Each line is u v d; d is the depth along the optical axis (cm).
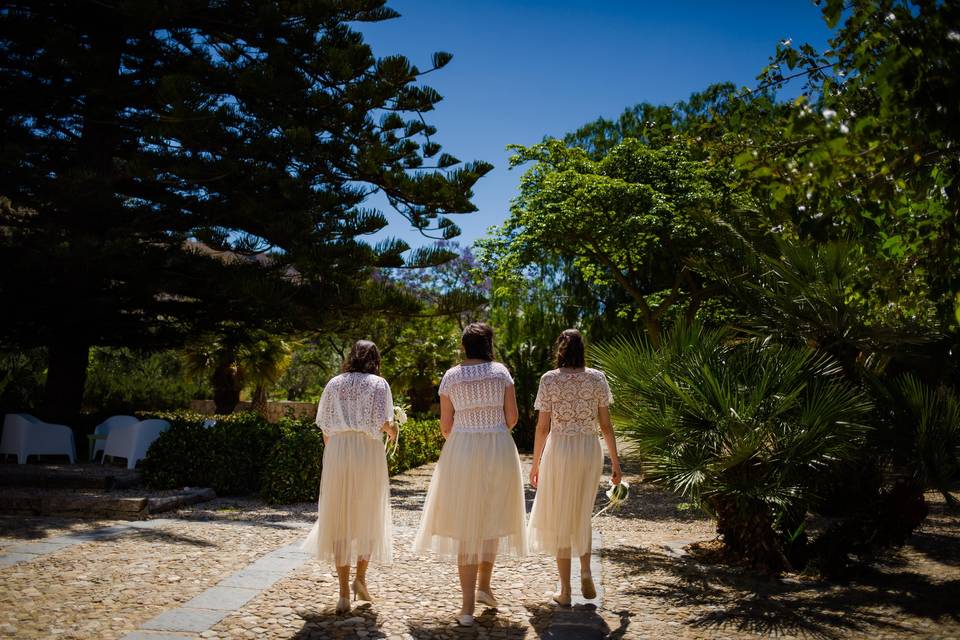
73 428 1210
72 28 1229
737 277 829
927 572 511
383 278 1352
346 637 338
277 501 792
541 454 419
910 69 259
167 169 1169
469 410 389
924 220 330
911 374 629
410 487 1020
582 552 405
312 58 1298
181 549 514
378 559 390
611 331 1942
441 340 1897
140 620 354
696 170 1217
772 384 492
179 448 844
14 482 829
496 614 382
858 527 506
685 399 478
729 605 411
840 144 243
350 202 1285
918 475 479
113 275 1137
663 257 1573
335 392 391
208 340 1493
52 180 1098
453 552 376
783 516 503
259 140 1161
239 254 1272
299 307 1138
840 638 357
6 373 1409
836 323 606
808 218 312
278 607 380
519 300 2116
